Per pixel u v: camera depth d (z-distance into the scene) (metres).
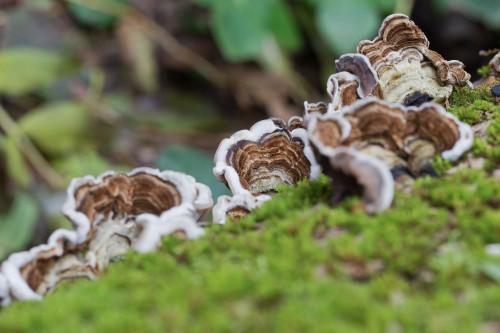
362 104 0.44
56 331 0.40
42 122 0.92
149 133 1.03
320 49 1.12
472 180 0.43
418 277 0.40
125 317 0.39
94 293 0.41
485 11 1.00
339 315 0.39
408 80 0.49
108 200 0.45
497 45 1.17
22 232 0.79
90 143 0.95
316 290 0.39
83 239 0.44
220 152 0.48
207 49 1.15
